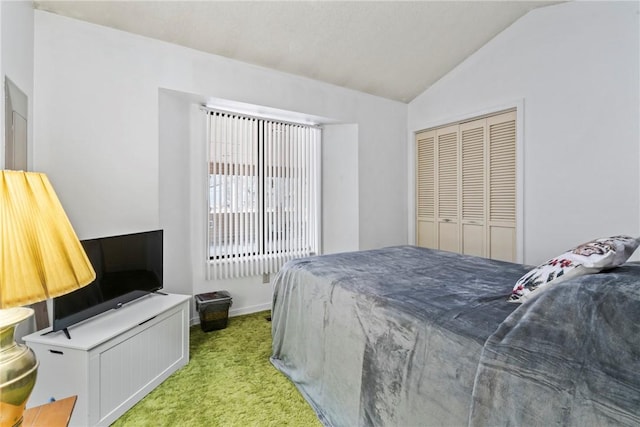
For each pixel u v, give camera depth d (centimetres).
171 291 266
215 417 154
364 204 368
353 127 364
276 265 331
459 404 93
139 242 206
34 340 146
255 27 247
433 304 121
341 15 247
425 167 384
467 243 332
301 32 260
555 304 84
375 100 375
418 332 110
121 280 191
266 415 155
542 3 253
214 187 295
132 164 236
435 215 370
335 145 371
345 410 140
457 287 145
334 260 214
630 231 217
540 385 75
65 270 82
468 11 260
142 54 239
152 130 244
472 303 121
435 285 149
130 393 163
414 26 269
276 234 332
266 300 328
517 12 266
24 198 78
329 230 372
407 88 367
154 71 244
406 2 242
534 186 268
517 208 280
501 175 299
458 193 341
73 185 215
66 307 154
